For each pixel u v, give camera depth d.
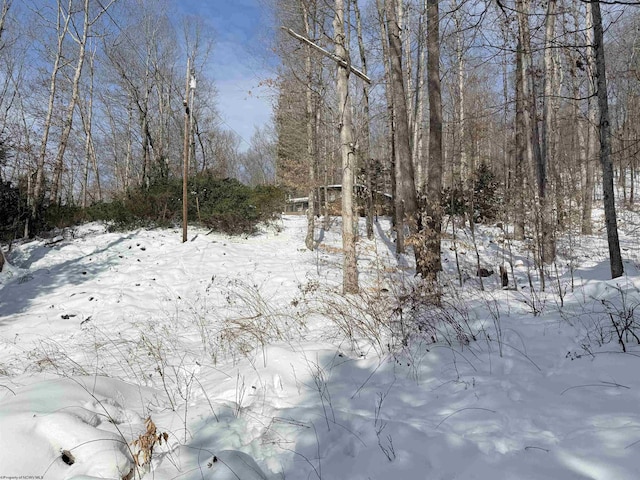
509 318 4.89
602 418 2.50
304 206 26.95
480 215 14.88
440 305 4.94
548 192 9.91
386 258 11.27
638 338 3.62
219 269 10.81
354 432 2.71
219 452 2.40
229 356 4.79
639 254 10.41
